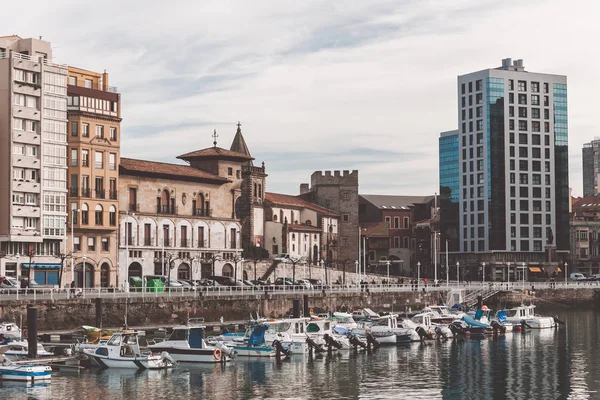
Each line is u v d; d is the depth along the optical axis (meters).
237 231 176.75
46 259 142.12
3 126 139.00
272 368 94.38
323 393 81.25
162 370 92.06
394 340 117.56
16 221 138.75
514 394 81.81
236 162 178.00
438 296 173.62
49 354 93.56
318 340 108.00
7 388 81.50
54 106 144.12
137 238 156.88
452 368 95.94
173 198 164.25
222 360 97.62
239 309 133.62
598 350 112.12
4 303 106.81
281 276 187.88
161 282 139.00
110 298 116.75
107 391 80.75
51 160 143.38
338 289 156.88
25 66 140.88
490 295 183.25
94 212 149.62
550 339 125.62
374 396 80.19
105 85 159.00
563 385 86.19
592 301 196.62
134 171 156.62
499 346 116.50
